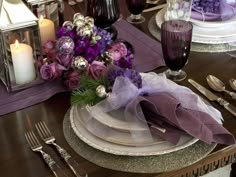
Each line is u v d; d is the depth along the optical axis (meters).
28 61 1.11
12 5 1.17
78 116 0.94
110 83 0.93
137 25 1.43
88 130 0.89
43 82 1.14
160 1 1.62
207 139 0.84
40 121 0.99
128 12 1.53
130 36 1.35
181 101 0.91
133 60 1.21
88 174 0.82
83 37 1.09
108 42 1.12
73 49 1.08
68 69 1.09
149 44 1.30
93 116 0.90
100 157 0.86
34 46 1.11
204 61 1.20
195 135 0.84
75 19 1.12
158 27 1.39
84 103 0.93
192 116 0.87
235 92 1.06
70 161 0.85
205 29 1.31
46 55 1.14
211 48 1.26
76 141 0.91
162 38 1.10
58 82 1.13
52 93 1.09
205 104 0.96
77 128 0.91
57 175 0.82
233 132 0.92
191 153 0.86
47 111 1.03
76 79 1.07
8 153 0.90
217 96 1.04
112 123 0.88
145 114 0.89
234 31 1.30
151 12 1.52
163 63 1.19
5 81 1.12
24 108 1.04
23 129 0.97
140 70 1.16
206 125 0.88
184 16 1.27
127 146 0.85
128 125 0.87
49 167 0.85
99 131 0.88
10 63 1.09
